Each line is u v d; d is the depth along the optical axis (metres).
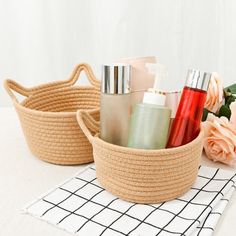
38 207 0.42
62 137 0.50
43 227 0.40
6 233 0.39
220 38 1.02
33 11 1.05
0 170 0.52
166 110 0.44
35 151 0.54
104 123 0.46
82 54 1.08
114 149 0.41
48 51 1.09
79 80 1.08
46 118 0.49
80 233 0.38
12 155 0.57
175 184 0.43
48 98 0.64
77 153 0.52
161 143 0.44
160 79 0.46
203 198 0.44
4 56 1.11
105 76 0.44
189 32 1.02
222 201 0.44
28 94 0.60
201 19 1.01
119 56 1.06
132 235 0.37
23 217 0.41
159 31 1.03
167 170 0.41
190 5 1.00
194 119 0.45
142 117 0.44
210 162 0.55
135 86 0.53
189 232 0.37
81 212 0.41
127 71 0.45
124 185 0.43
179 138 0.46
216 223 0.40
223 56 1.03
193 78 0.45
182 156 0.41
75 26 1.06
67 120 0.49
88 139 0.46
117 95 0.45
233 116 0.54
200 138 0.44
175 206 0.42
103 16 1.03
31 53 1.10
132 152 0.40
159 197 0.43
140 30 1.03
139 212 0.41
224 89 0.63
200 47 1.03
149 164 0.41
